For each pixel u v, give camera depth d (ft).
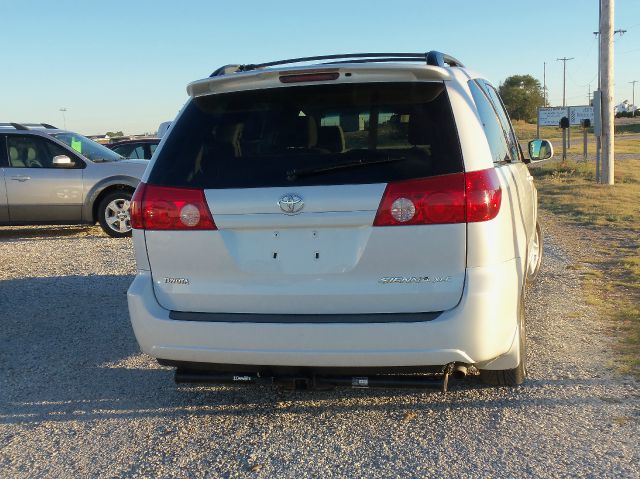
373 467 11.19
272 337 11.28
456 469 10.97
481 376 13.70
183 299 11.85
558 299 21.07
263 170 11.43
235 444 12.24
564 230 36.32
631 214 41.09
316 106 11.65
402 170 10.99
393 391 14.40
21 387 15.30
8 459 11.94
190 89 12.13
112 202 37.83
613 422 12.35
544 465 10.94
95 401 14.42
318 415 13.37
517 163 16.47
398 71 11.28
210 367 11.94
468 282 10.93
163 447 12.23
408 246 10.91
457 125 11.21
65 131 41.11
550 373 14.82
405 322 10.91
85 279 26.71
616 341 16.76
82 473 11.40
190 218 11.57
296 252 11.30
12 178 36.91
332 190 11.01
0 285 26.05
